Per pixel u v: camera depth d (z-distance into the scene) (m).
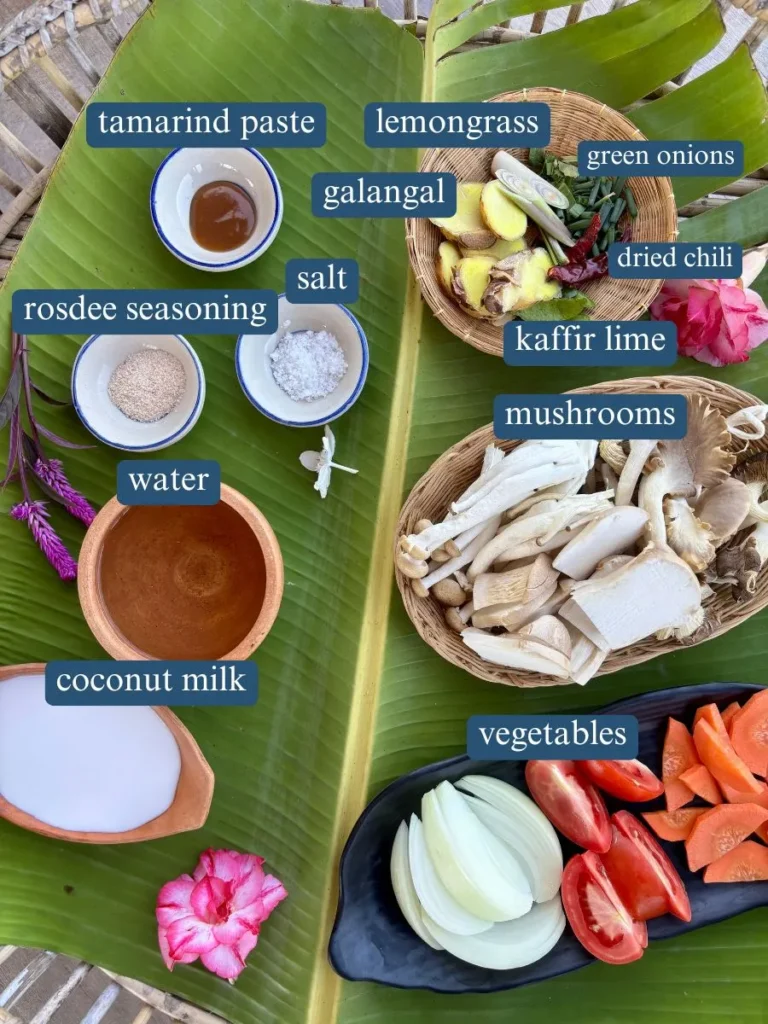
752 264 1.25
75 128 1.20
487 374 1.30
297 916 1.25
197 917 1.14
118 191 1.23
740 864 1.19
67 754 1.21
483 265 1.23
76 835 1.17
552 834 1.19
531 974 1.18
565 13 1.66
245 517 1.11
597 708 1.29
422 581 1.19
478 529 1.20
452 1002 1.24
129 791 1.21
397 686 1.28
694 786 1.19
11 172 1.66
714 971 1.21
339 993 1.24
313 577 1.28
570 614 1.18
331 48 1.27
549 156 1.29
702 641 1.20
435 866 1.16
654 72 1.28
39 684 1.21
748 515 1.19
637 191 1.27
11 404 1.18
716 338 1.26
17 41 1.20
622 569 1.10
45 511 1.18
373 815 1.18
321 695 1.27
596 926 1.16
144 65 1.22
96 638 1.14
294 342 1.24
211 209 1.25
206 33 1.23
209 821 1.25
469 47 1.35
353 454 1.29
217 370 1.26
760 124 1.27
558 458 1.15
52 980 1.61
